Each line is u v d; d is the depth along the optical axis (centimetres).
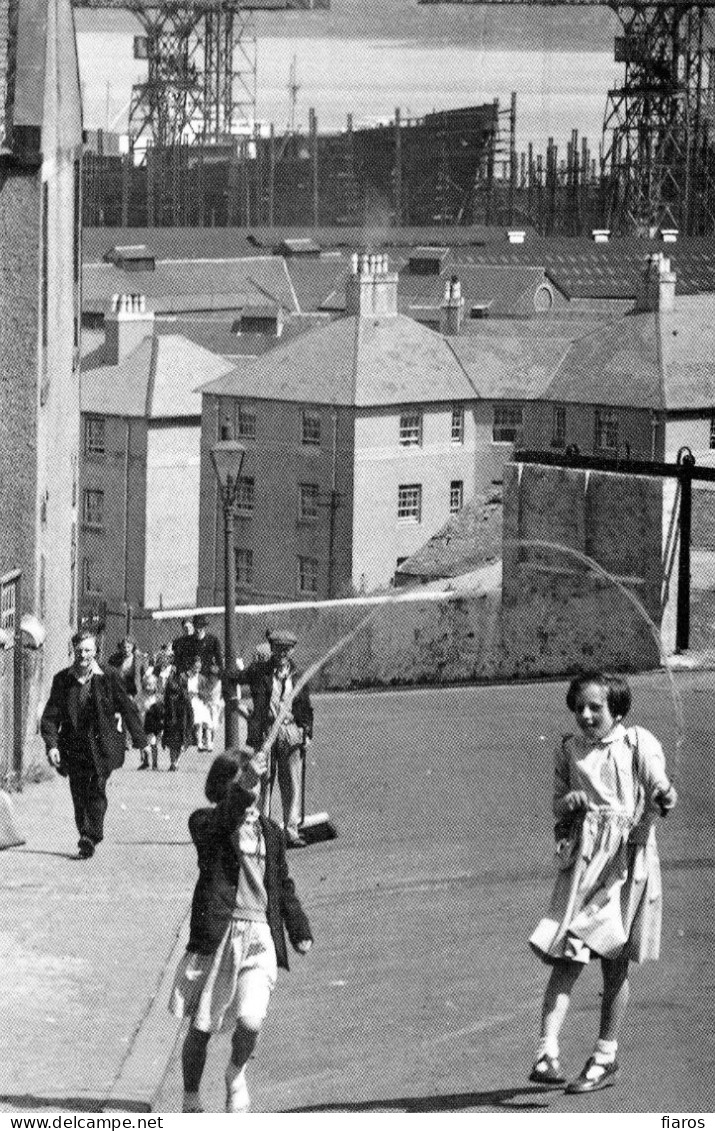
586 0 18450
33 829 2100
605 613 3688
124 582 11469
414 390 10662
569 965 1036
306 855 1925
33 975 1334
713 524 3681
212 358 11700
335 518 10575
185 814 2303
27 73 2830
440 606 3988
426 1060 1117
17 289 2827
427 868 1803
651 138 17538
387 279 10912
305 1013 1257
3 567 2822
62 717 1886
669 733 2675
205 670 3475
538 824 2059
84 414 11588
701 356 10231
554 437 10456
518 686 3694
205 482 11212
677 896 1551
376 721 3186
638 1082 1046
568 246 15350
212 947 998
